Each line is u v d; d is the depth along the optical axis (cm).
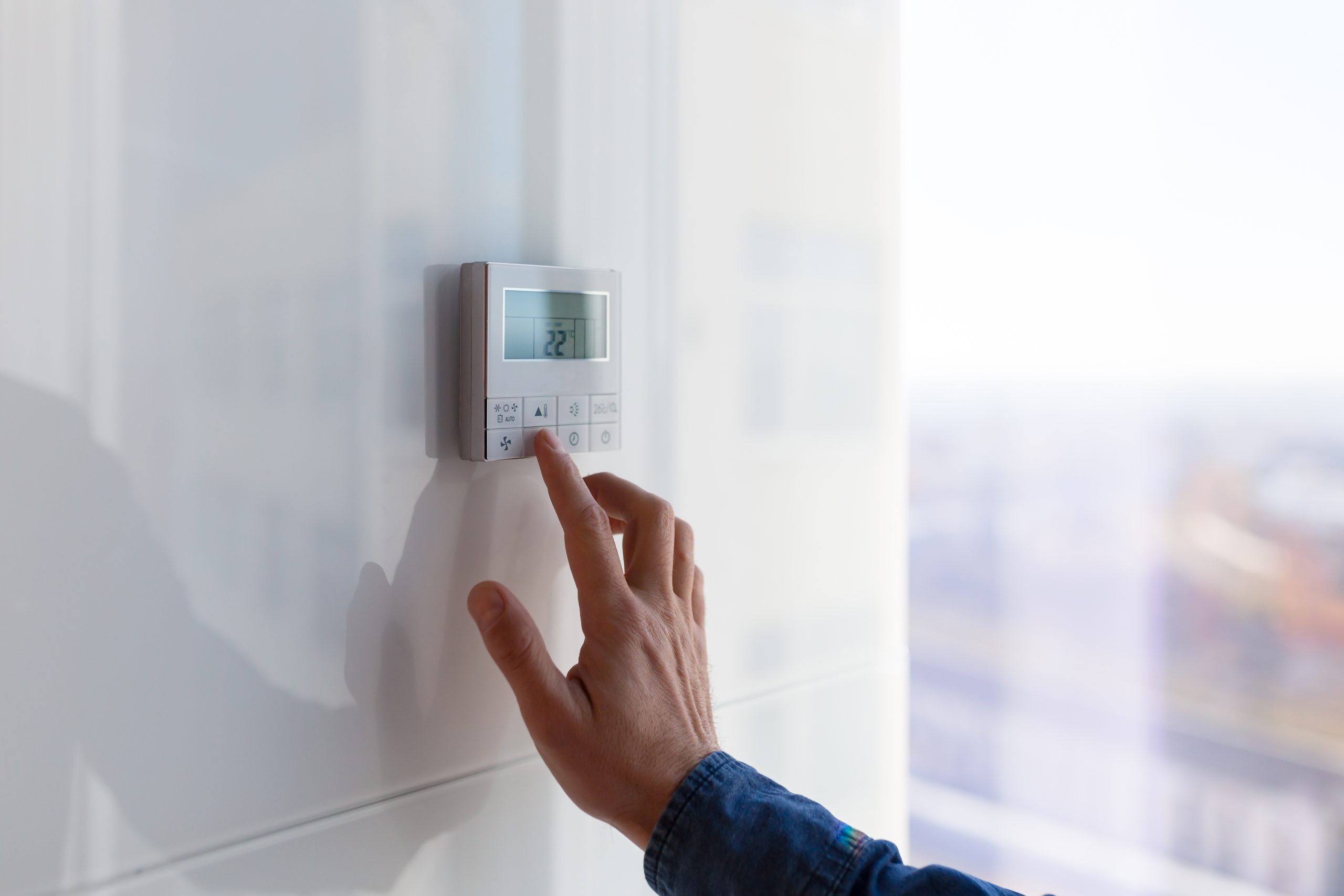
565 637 53
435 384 47
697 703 47
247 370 40
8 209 34
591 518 45
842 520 71
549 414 49
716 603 62
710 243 60
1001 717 124
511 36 49
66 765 36
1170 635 109
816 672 69
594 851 55
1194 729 109
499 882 51
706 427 60
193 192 38
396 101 44
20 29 34
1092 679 116
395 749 46
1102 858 117
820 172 68
